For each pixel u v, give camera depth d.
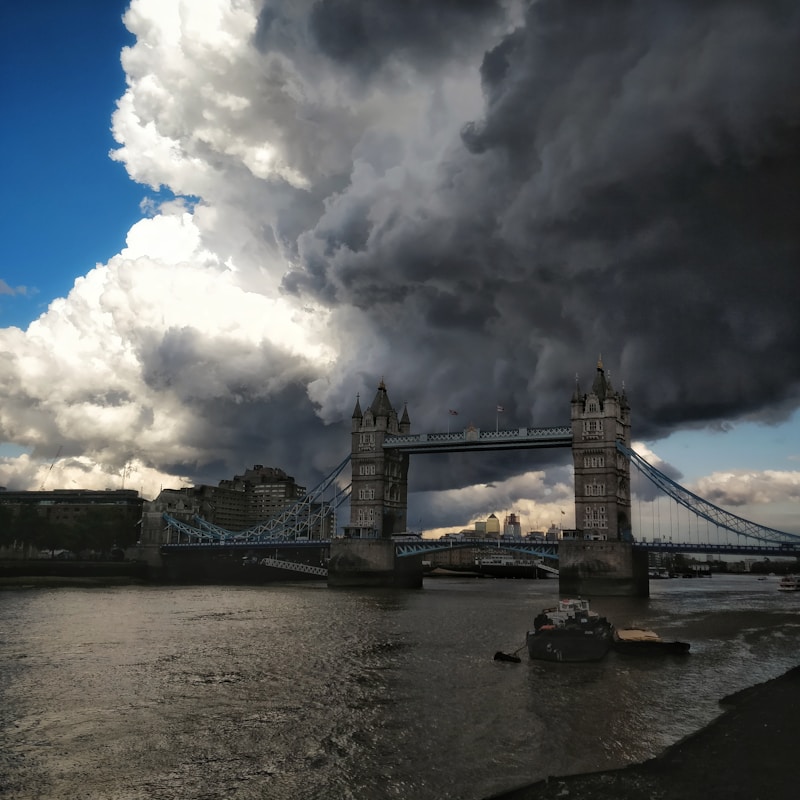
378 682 54.22
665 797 31.36
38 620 94.25
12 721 43.78
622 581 152.00
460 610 113.50
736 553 162.88
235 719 44.03
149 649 69.94
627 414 176.88
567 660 63.16
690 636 81.75
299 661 63.19
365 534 189.00
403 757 37.03
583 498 163.25
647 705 47.03
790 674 56.53
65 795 32.72
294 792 32.75
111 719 44.19
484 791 32.53
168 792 32.97
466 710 45.72
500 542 174.25
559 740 39.47
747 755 36.53
